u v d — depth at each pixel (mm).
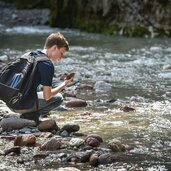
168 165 5754
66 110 8555
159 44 18406
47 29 24531
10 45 17844
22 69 7246
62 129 7105
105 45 18109
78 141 6430
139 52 16109
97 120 7816
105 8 23078
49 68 7113
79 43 18641
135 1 22047
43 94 7230
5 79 7273
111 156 5887
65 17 25297
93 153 5996
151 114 8203
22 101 7238
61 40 7293
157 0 21594
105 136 6879
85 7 24234
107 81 11250
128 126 7441
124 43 18750
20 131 7102
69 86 10734
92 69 12984
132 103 9062
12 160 5891
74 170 5438
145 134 7008
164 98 9492
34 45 17781
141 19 21844
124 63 13922
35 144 6488
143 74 12234
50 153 6133
